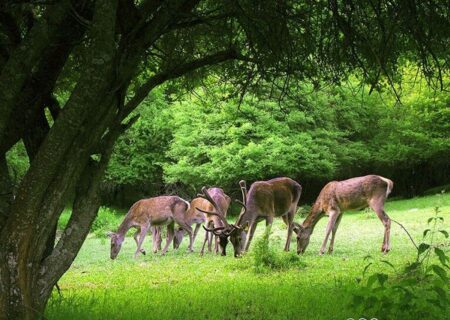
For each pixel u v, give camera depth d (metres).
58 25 5.66
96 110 5.98
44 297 5.79
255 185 15.66
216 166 34.28
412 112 36.47
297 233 15.68
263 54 7.88
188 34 8.86
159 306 7.70
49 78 6.60
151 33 6.39
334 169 35.66
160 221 17.58
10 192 6.00
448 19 7.29
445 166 42.62
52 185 5.70
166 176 39.56
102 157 6.26
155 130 37.84
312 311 6.93
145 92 6.73
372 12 8.13
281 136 34.28
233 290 9.32
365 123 39.19
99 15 5.58
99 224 27.95
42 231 5.65
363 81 8.88
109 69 5.65
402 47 8.48
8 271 5.41
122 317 6.80
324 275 10.97
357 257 14.01
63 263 5.93
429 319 5.89
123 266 14.87
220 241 15.88
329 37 7.93
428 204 31.44
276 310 7.27
